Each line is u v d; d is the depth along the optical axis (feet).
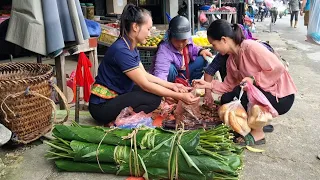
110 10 27.68
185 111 9.70
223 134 7.50
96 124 10.53
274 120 11.01
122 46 9.02
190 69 12.28
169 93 9.25
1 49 12.31
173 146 7.11
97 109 9.64
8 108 8.33
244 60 8.95
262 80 8.91
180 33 10.68
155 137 7.38
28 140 8.79
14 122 8.54
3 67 10.03
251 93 8.71
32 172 7.84
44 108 9.05
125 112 9.52
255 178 7.55
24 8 9.52
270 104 8.77
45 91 9.00
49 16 9.66
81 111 11.62
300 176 7.65
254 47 8.73
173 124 9.66
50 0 9.61
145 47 14.20
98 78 9.75
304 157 8.51
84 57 11.25
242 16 29.12
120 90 9.73
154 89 9.22
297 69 18.93
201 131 7.59
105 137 7.58
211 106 10.27
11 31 9.71
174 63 11.49
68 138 7.80
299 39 33.01
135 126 9.09
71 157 7.59
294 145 9.16
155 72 11.13
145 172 7.19
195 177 7.07
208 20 26.03
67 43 10.93
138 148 7.41
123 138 7.46
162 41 11.58
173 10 34.12
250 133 9.09
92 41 13.38
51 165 8.16
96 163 7.61
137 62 9.29
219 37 8.84
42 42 9.77
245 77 9.06
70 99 12.88
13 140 8.59
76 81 11.28
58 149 7.84
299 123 10.76
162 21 34.81
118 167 7.44
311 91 14.53
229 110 8.74
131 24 8.91
